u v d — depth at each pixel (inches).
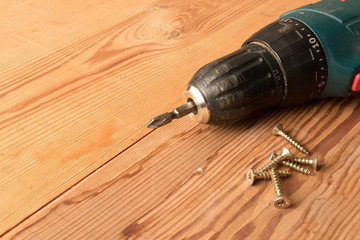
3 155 18.9
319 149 18.7
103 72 21.2
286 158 18.3
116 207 17.9
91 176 18.5
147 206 17.8
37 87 20.8
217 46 21.9
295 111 19.6
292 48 18.5
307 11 19.3
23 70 21.5
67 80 21.0
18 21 23.6
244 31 22.5
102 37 22.7
